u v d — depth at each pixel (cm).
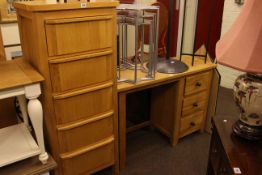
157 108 211
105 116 145
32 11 108
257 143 105
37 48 116
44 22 109
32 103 118
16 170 128
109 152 157
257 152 99
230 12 307
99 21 123
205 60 199
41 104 129
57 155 137
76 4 112
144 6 151
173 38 220
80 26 118
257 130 105
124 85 155
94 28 123
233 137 109
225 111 266
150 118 221
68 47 118
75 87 127
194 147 203
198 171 178
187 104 195
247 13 86
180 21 218
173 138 200
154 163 185
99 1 122
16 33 230
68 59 119
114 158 162
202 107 208
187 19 221
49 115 127
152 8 148
